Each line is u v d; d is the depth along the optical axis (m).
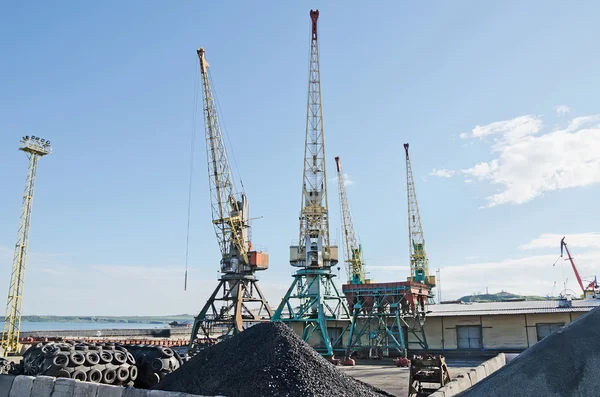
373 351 61.56
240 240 74.62
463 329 59.62
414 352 60.59
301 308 66.06
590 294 81.06
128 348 27.31
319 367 18.86
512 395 11.29
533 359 11.77
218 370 19.64
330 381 18.17
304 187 70.00
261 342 20.39
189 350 62.72
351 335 60.12
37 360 23.73
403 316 59.81
